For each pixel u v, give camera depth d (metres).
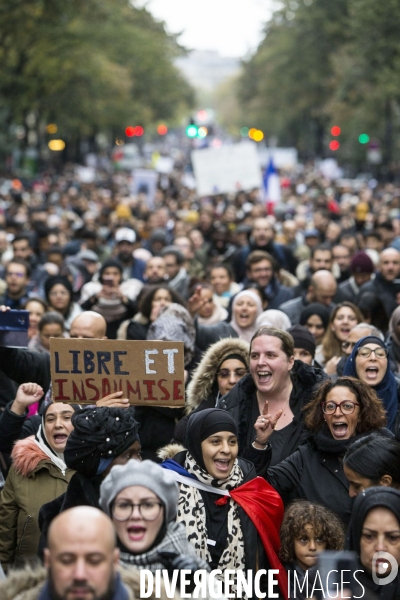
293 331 10.66
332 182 65.00
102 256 22.44
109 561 4.71
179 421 9.01
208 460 6.81
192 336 11.12
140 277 19.62
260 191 45.97
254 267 15.26
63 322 11.96
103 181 75.50
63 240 24.52
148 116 118.50
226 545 6.76
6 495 7.65
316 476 7.59
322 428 7.77
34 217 28.47
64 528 4.70
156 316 12.32
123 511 5.68
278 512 7.04
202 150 30.59
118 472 5.74
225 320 13.57
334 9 83.12
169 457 7.81
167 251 17.38
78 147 112.88
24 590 5.19
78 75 71.81
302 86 98.31
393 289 15.12
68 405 7.59
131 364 7.27
